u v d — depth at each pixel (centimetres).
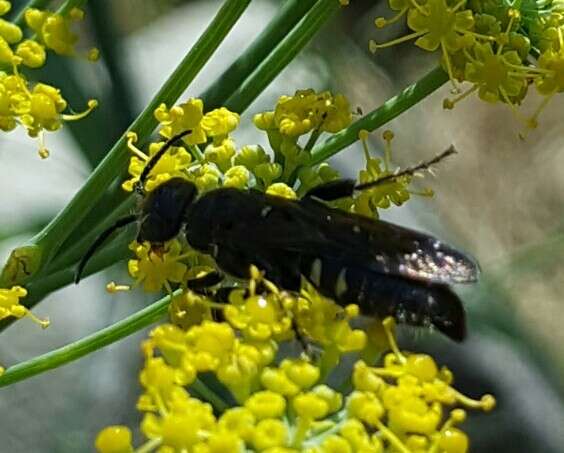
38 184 19
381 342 11
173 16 22
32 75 16
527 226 26
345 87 22
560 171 26
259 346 11
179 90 12
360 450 11
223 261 12
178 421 11
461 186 26
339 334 11
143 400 11
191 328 11
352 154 20
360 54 23
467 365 18
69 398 18
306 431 11
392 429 11
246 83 12
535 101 27
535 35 12
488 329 19
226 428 11
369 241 11
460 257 11
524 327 20
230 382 11
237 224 11
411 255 11
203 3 23
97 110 16
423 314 11
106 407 18
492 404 11
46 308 19
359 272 11
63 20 12
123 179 12
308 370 11
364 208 12
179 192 12
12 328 19
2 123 12
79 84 16
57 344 19
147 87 21
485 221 26
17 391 18
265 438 10
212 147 12
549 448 18
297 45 12
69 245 12
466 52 12
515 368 19
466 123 27
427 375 11
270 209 11
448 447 11
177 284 12
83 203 12
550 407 19
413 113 26
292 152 12
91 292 19
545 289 24
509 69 12
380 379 11
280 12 12
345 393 11
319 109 12
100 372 19
